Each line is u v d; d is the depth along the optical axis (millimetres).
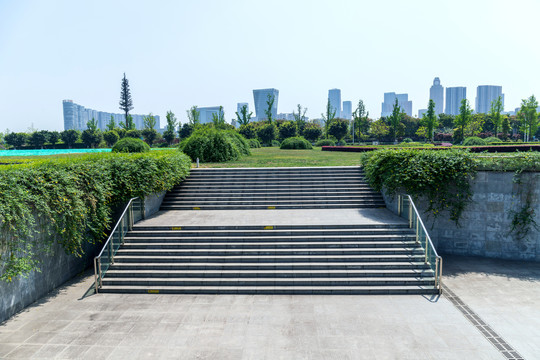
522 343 6715
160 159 14078
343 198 14766
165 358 6285
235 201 14922
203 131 24359
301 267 9961
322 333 7098
